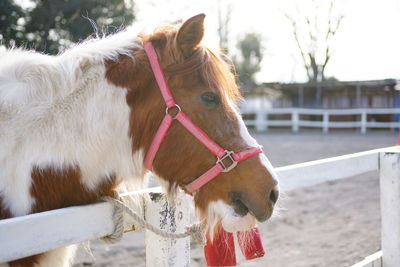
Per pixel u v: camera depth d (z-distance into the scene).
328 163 2.24
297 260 3.68
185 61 1.50
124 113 1.52
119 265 3.60
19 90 1.48
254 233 1.84
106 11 10.01
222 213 1.51
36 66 1.52
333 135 15.84
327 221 4.96
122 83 1.52
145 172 1.63
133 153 1.54
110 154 1.53
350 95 21.22
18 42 8.39
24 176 1.43
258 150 1.53
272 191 1.51
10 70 1.52
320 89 21.61
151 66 1.51
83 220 1.34
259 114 18.97
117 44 1.58
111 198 1.46
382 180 2.51
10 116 1.46
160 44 1.56
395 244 2.43
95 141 1.49
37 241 1.20
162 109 1.49
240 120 1.54
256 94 23.47
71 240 1.30
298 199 6.10
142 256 3.85
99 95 1.51
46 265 1.50
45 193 1.45
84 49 1.57
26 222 1.16
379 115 19.53
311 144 12.38
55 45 9.07
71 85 1.49
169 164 1.52
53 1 9.10
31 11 9.05
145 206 1.57
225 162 1.48
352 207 5.61
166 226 1.54
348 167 2.36
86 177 1.50
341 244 4.11
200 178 1.51
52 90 1.49
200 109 1.48
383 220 2.49
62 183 1.46
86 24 9.37
